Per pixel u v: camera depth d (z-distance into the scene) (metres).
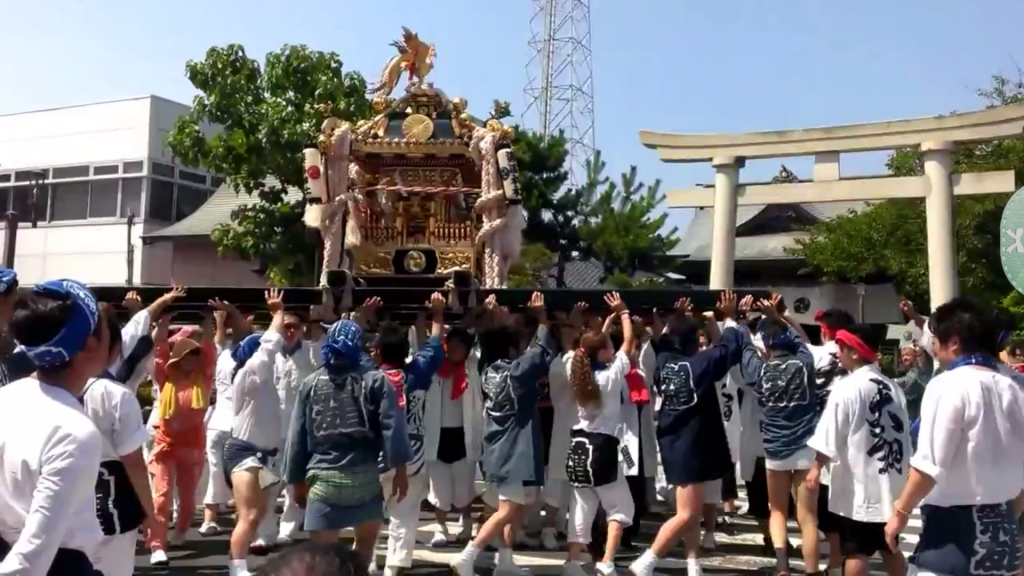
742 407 7.80
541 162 21.31
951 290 11.80
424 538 8.23
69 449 2.71
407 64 10.63
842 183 12.54
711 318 6.95
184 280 25.62
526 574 6.61
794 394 6.09
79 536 2.84
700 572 6.36
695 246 28.81
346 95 15.37
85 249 27.23
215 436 7.81
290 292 7.23
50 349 2.87
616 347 7.28
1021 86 17.53
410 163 10.56
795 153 12.76
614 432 6.33
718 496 7.69
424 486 6.84
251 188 15.56
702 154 13.32
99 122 27.45
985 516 3.66
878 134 12.26
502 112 10.06
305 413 5.25
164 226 26.97
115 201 27.08
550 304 7.08
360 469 5.13
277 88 15.47
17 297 3.73
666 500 10.03
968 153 15.94
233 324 7.71
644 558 6.10
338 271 7.39
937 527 3.73
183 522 7.60
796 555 7.72
